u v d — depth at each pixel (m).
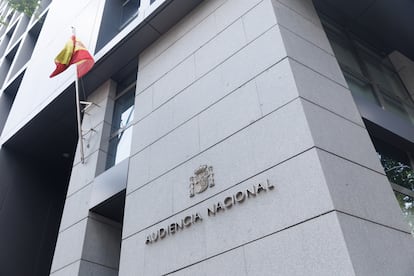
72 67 13.30
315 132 5.84
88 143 11.65
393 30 10.51
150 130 9.26
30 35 23.67
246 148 6.57
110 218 10.27
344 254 4.59
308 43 7.73
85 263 9.09
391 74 11.02
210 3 9.95
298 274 4.91
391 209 5.67
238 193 6.20
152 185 8.14
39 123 14.50
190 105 8.46
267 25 7.73
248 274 5.43
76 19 16.27
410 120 9.82
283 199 5.57
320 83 6.95
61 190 17.17
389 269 4.79
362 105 8.08
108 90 12.48
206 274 5.96
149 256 7.14
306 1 9.12
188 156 7.66
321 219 5.00
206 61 8.80
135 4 14.55
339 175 5.48
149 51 11.42
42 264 14.90
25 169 16.14
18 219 14.99
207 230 6.37
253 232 5.69
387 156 8.18
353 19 10.59
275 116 6.43
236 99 7.37
